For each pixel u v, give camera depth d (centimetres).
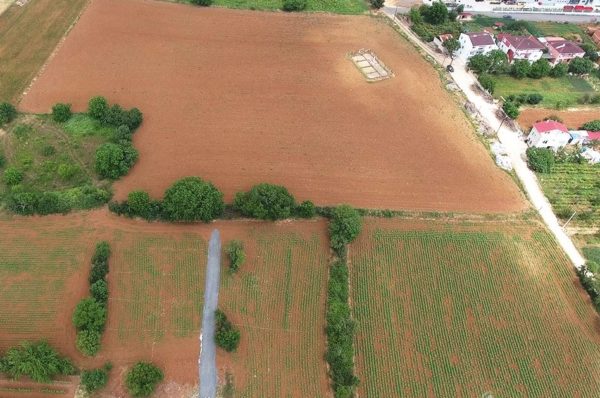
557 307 7806
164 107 10550
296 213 8619
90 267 7662
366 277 7969
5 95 10519
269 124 10388
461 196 9319
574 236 8938
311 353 7019
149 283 7556
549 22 14925
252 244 8188
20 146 9475
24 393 6375
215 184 9044
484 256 8394
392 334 7312
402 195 9219
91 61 11600
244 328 7188
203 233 8244
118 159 8844
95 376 6331
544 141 10344
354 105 11094
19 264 7656
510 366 7075
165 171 9194
